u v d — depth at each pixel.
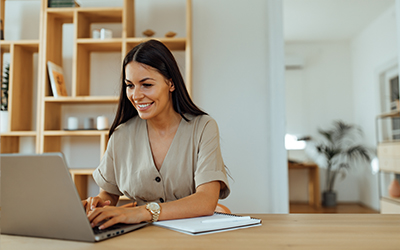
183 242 0.68
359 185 5.41
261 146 2.62
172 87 1.21
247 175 2.61
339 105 5.64
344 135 5.47
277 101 2.61
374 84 4.80
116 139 1.29
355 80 5.53
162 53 1.13
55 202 0.71
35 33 2.77
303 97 5.68
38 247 0.66
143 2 2.73
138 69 1.09
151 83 1.10
